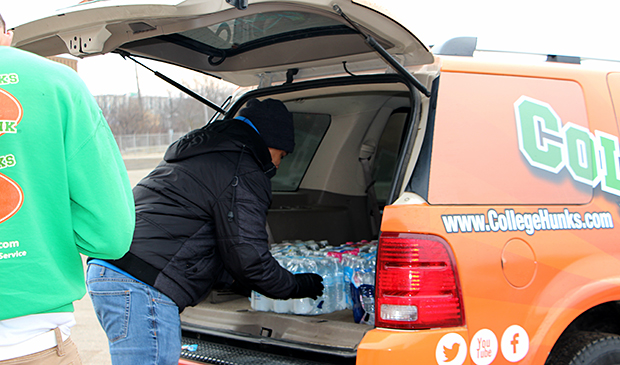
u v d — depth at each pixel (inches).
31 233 54.1
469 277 77.7
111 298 77.1
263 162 91.8
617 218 94.9
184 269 81.5
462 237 78.4
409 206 77.4
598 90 100.1
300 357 88.0
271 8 72.8
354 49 96.7
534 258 83.7
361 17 74.4
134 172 916.6
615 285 88.7
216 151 87.4
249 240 83.8
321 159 147.8
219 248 84.7
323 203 149.3
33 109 54.1
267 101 96.3
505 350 79.4
